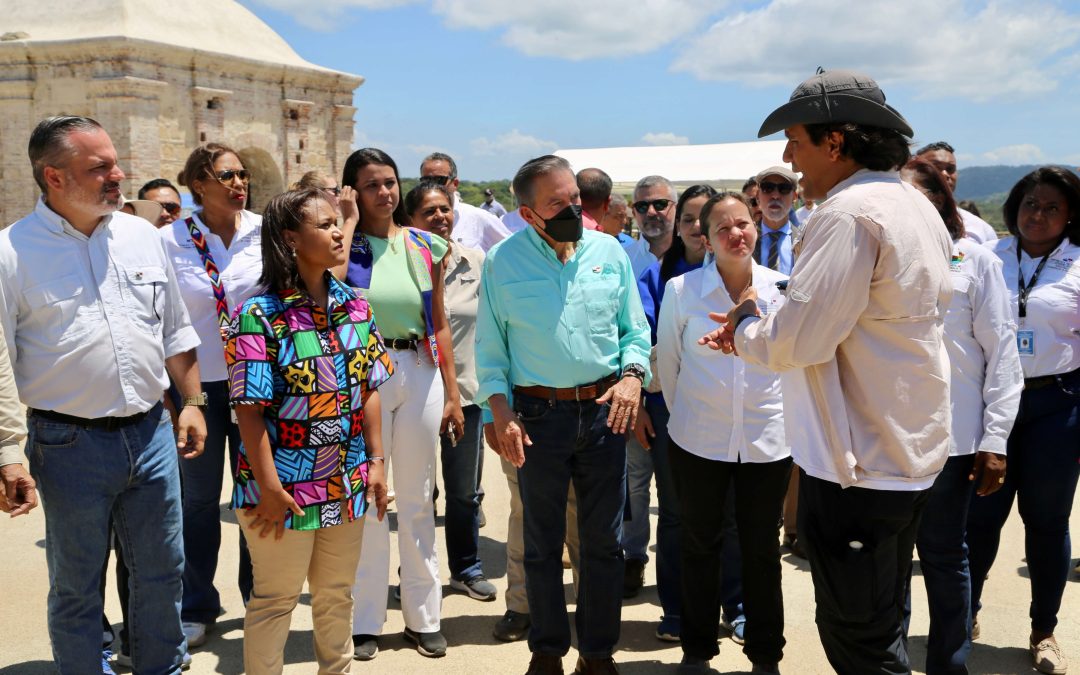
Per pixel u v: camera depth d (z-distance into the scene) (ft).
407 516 14.94
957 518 13.05
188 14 77.00
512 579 15.69
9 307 11.33
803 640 15.47
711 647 13.97
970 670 14.38
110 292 11.89
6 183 71.26
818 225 9.54
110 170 11.60
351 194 14.94
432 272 15.31
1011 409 12.88
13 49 68.74
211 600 15.48
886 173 9.88
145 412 12.26
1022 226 14.85
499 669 14.44
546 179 12.50
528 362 13.06
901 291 9.29
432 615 15.05
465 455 17.31
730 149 55.26
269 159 82.12
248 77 78.38
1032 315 14.51
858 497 9.93
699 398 13.47
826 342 9.43
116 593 17.21
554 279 12.99
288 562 11.51
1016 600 17.20
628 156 56.49
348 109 89.20
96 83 67.97
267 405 11.25
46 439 11.57
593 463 13.19
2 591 16.90
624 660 14.73
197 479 15.11
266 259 11.53
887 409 9.58
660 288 16.33
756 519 13.35
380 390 14.55
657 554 15.64
